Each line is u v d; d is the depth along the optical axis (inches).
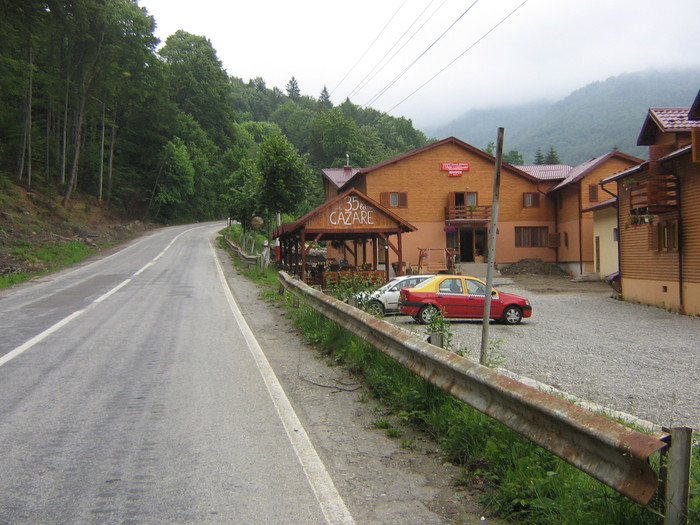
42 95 2390.5
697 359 435.8
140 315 563.5
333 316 404.2
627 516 129.3
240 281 975.0
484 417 200.5
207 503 155.8
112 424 225.0
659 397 315.9
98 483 167.8
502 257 1665.8
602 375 374.0
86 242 1802.4
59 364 337.1
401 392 248.2
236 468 181.6
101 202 2662.4
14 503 153.3
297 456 193.3
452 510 155.7
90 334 448.1
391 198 1628.9
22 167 2094.0
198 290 818.8
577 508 140.3
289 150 1449.3
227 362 348.8
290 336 456.4
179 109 3983.8
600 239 1349.7
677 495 117.1
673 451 118.0
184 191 3339.1
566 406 144.8
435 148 1642.5
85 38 1983.3
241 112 6732.3
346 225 1081.4
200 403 257.1
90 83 2203.5
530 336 563.8
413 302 649.0
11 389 278.2
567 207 1596.9
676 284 800.3
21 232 1537.9
